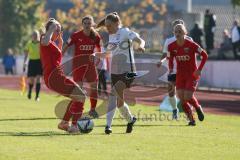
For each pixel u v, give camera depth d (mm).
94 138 28625
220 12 81875
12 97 53125
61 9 151750
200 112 35031
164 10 118500
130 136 29500
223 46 74938
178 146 26781
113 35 30438
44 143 26688
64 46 34344
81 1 119875
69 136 29094
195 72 34062
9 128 31438
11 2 120562
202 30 76812
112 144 26922
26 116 37125
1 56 120062
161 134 30453
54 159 23000
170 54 34906
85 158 23359
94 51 34531
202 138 29406
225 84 72062
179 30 33781
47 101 49250
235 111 46500
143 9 122500
